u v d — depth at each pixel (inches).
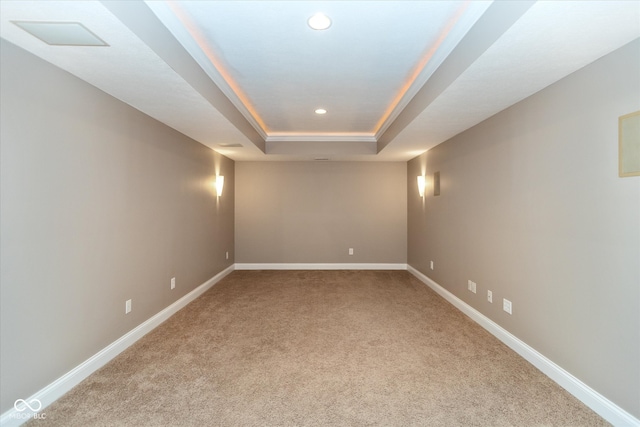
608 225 71.4
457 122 126.7
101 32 62.2
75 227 85.1
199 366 95.6
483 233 125.9
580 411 74.7
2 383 66.7
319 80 114.7
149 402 77.9
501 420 71.7
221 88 112.5
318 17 75.5
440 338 116.1
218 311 145.1
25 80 70.2
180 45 81.8
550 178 89.0
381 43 88.2
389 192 237.8
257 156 211.6
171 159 137.2
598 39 64.4
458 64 82.2
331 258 239.9
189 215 156.9
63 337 81.6
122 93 95.8
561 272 85.4
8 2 52.6
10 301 68.1
